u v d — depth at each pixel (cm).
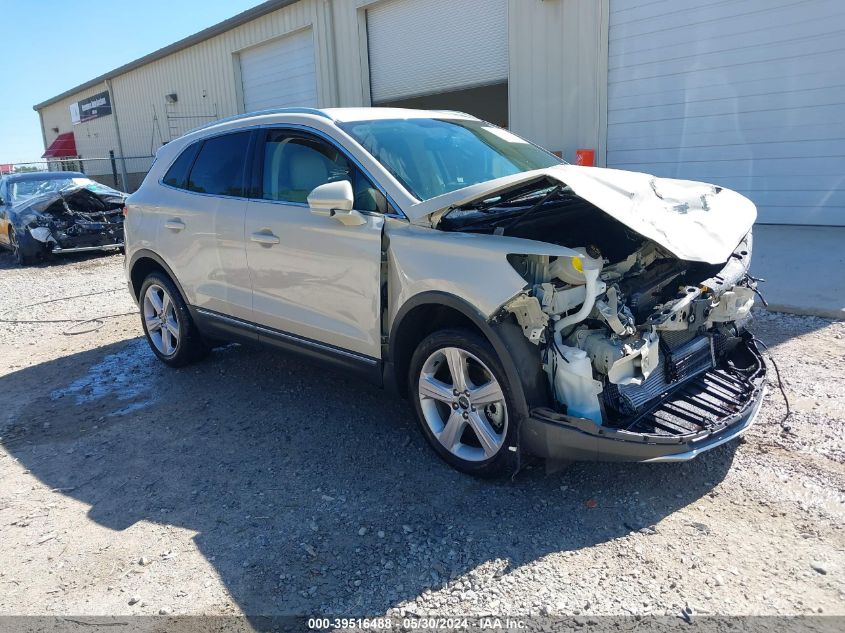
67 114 3116
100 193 1173
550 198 367
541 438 289
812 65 830
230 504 321
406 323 334
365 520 299
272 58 1702
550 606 238
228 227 431
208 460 369
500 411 307
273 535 292
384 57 1426
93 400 477
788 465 322
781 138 873
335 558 273
